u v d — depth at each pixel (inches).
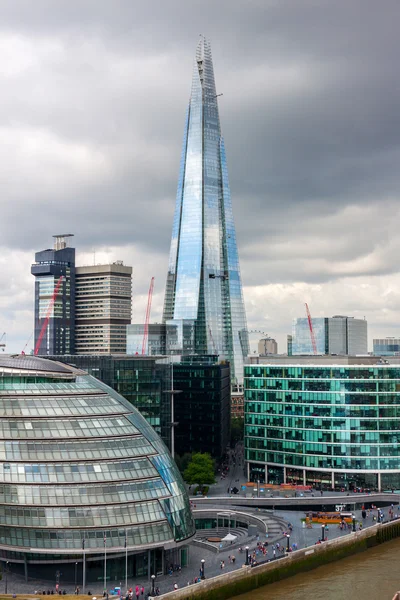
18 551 7421.3
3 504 7445.9
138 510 7593.5
